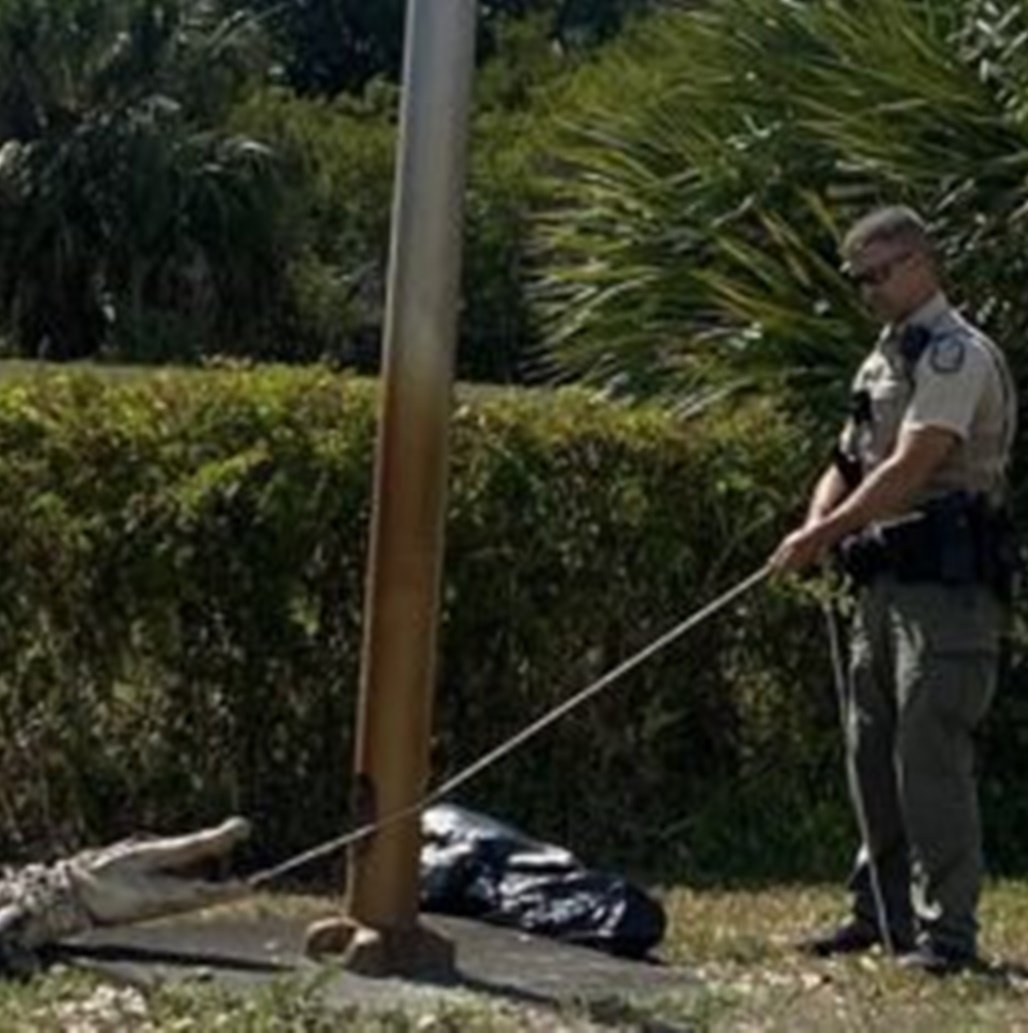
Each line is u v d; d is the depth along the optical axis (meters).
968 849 8.47
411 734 8.09
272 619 10.44
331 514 10.43
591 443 11.10
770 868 11.21
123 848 8.30
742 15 12.55
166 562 10.34
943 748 8.41
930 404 8.24
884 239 8.36
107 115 44.75
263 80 47.91
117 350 43.78
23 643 10.39
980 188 11.79
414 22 8.01
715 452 11.41
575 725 11.17
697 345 12.20
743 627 11.49
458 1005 7.61
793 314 11.84
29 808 10.48
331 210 46.19
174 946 8.39
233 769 10.50
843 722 10.19
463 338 35.41
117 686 10.45
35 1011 7.45
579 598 11.09
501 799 11.05
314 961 8.09
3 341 44.72
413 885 8.13
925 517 8.35
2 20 44.56
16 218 44.56
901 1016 7.97
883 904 8.77
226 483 10.32
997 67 11.84
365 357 45.25
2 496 10.33
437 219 8.01
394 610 8.05
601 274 12.58
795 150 12.20
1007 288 11.73
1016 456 11.46
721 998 7.99
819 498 8.66
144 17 45.22
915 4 12.26
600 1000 7.85
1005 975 8.53
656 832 11.31
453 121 8.00
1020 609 11.33
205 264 44.50
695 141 12.52
